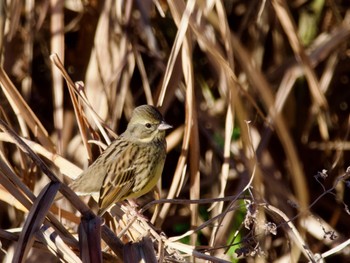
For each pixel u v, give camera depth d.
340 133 12.66
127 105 11.69
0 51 10.98
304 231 10.98
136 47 10.90
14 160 11.03
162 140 10.23
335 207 12.48
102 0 11.46
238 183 11.64
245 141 9.55
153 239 8.06
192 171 9.68
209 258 7.54
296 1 12.78
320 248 11.45
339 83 12.82
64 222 10.27
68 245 7.25
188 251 7.66
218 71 10.25
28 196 7.38
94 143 9.98
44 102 12.29
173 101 12.42
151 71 12.06
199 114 12.04
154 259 6.98
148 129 10.02
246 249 7.73
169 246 7.81
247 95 9.78
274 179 11.66
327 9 12.72
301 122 12.62
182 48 9.44
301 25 12.79
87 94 10.64
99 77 10.63
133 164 9.79
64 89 11.61
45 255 10.31
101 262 6.75
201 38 9.30
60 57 10.50
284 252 11.27
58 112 10.47
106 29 10.64
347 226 12.43
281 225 8.10
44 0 11.34
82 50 11.92
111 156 9.67
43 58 12.33
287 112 12.41
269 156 11.93
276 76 12.17
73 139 11.31
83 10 11.70
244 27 12.05
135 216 8.40
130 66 10.64
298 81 12.62
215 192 11.99
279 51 12.38
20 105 9.87
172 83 10.36
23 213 11.29
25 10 11.84
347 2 12.74
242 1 12.50
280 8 10.47
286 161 12.47
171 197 9.53
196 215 9.86
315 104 12.16
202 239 11.33
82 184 9.53
